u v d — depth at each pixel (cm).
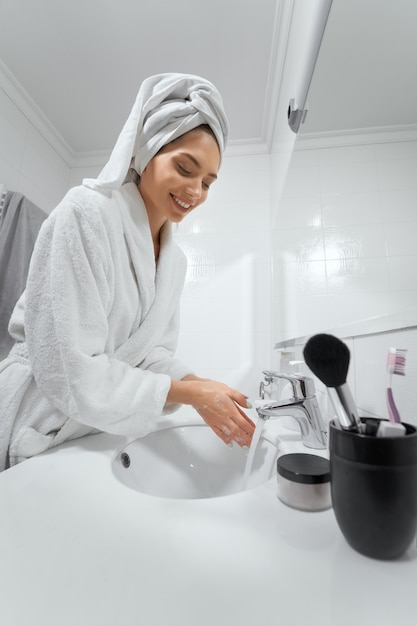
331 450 26
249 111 148
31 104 150
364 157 47
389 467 22
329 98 60
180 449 68
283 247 112
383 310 41
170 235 77
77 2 112
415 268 34
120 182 56
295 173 88
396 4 39
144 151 61
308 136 74
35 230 140
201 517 31
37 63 133
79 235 49
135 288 61
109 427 47
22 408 53
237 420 49
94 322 49
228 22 115
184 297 151
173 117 60
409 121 36
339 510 25
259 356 142
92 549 25
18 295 126
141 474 59
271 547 26
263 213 156
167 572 23
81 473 42
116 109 153
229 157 164
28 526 29
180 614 19
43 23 119
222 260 153
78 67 134
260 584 22
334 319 58
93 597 20
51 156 170
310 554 25
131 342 64
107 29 120
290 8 104
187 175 60
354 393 48
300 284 84
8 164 140
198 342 146
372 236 44
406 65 37
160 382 52
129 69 134
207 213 159
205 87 62
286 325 105
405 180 36
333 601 20
